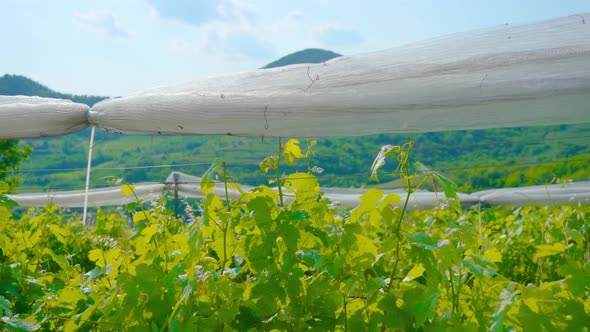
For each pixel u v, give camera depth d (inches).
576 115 95.9
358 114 99.1
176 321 72.5
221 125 104.8
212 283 74.7
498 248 164.1
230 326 74.4
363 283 76.0
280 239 77.8
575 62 91.0
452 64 95.2
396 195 76.4
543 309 72.1
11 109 112.6
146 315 78.6
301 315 73.7
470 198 282.7
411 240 76.2
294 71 103.3
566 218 157.6
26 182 1248.8
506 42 95.7
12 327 80.3
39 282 110.4
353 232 75.8
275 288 73.4
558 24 95.7
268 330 74.4
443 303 76.4
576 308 70.5
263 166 82.8
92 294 92.4
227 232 79.9
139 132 111.8
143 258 89.2
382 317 71.9
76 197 289.7
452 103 94.8
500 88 92.8
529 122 98.8
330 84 99.7
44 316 96.1
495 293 76.2
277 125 103.5
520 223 194.7
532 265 166.2
